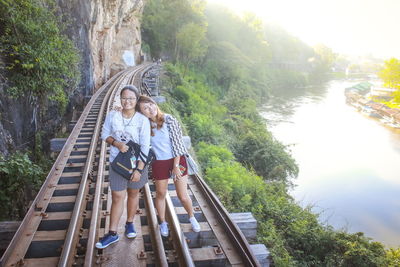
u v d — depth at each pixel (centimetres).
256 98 5681
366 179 2456
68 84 1092
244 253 384
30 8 773
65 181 615
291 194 2109
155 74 3241
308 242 1128
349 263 1033
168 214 469
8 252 357
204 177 1259
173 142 384
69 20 1284
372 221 1823
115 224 377
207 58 6141
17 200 630
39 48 786
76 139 879
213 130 2198
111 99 1446
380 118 4838
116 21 2605
